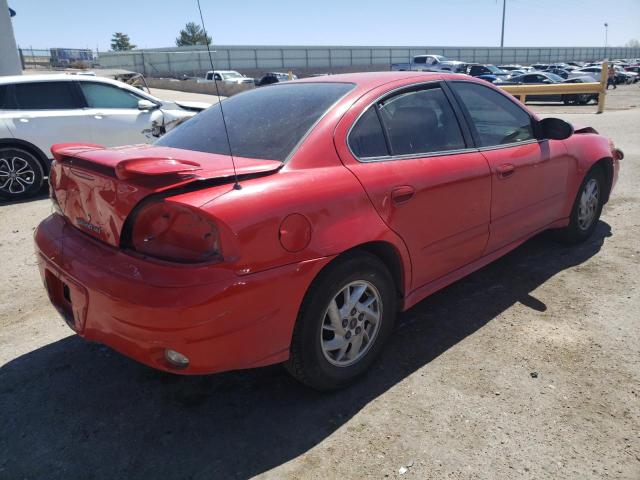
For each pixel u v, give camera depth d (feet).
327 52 180.65
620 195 20.45
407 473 7.24
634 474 7.07
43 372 9.92
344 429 8.16
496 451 7.56
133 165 7.13
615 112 54.85
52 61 139.64
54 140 24.02
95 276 7.59
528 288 12.69
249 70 169.07
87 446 8.01
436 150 10.33
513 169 11.68
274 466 7.50
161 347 7.13
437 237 10.11
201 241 7.06
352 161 8.84
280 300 7.54
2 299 13.01
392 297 9.52
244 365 7.54
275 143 8.77
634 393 8.69
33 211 21.50
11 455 7.86
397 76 10.56
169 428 8.35
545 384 9.02
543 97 80.64
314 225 7.86
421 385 9.15
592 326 10.82
